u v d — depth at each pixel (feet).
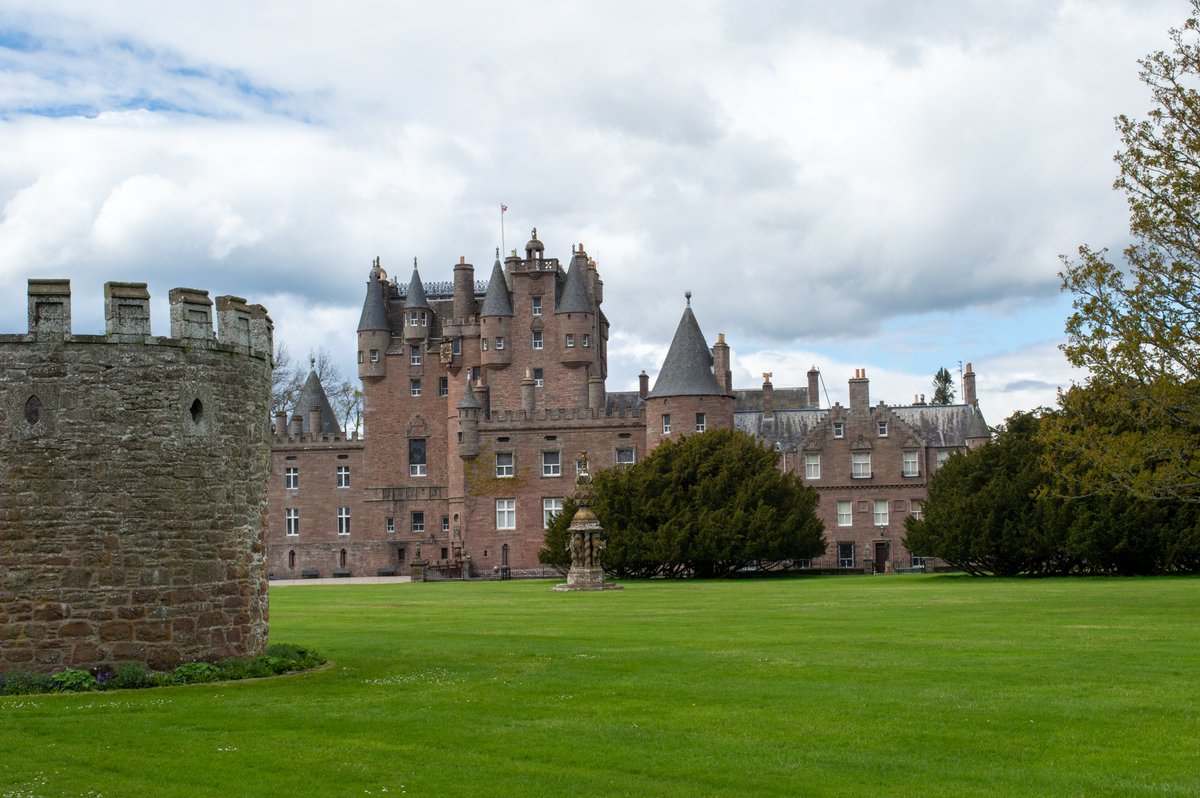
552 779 51.78
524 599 162.50
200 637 76.07
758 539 226.58
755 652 87.20
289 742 58.34
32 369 73.72
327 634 106.52
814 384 325.83
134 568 74.18
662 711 64.75
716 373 296.10
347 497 308.81
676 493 236.22
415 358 311.06
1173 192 118.32
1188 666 77.10
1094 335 121.08
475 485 289.12
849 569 265.34
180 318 76.54
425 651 90.79
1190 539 192.95
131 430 74.74
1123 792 48.73
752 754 55.31
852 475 288.92
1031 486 204.54
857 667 78.69
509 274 313.94
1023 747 55.83
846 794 49.29
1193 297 118.62
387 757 55.57
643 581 222.28
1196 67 120.88
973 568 224.74
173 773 53.26
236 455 78.79
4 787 51.52
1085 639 92.63
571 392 303.27
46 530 73.10
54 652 72.69
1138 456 121.90
